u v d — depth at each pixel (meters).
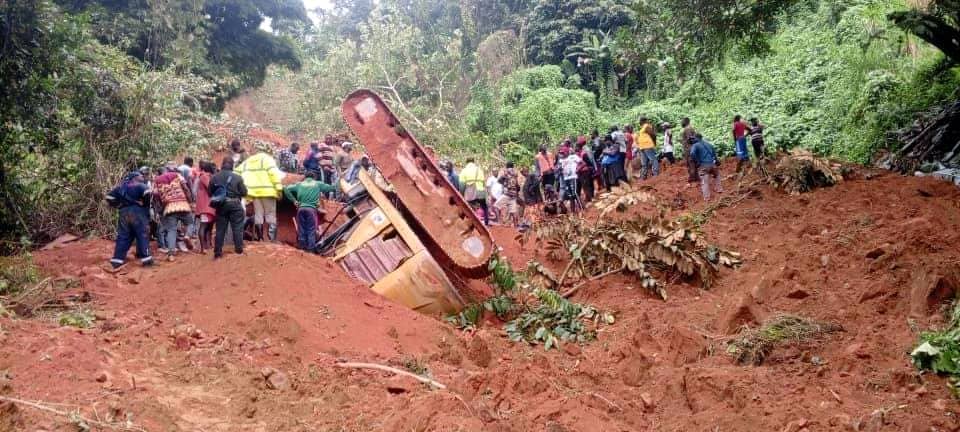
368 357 7.17
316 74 32.53
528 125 27.66
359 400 6.18
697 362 7.54
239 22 30.77
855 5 23.05
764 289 9.20
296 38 42.12
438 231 10.09
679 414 6.43
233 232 9.12
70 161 12.70
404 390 6.43
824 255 10.11
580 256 10.77
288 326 7.24
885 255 9.40
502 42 32.44
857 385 6.52
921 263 8.75
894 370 6.61
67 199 12.58
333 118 29.83
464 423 5.46
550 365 7.61
